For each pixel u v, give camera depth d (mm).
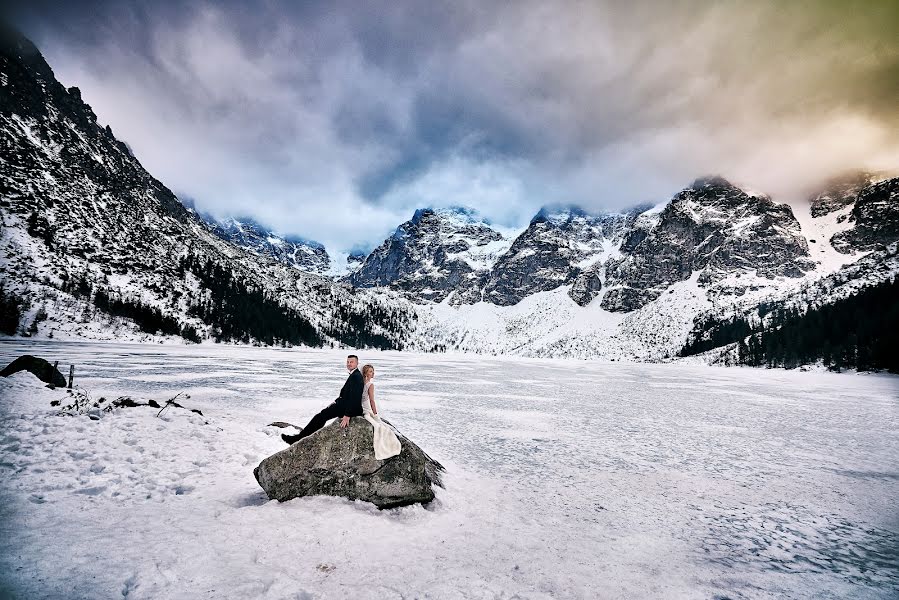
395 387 44281
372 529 8133
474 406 30891
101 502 8008
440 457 15352
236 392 32219
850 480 14102
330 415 10336
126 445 11281
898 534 9727
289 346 180500
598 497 11656
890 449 19234
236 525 7523
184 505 8352
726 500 11812
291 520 8039
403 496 9500
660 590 6820
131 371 44375
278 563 6430
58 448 10312
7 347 71688
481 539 8359
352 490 9352
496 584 6535
